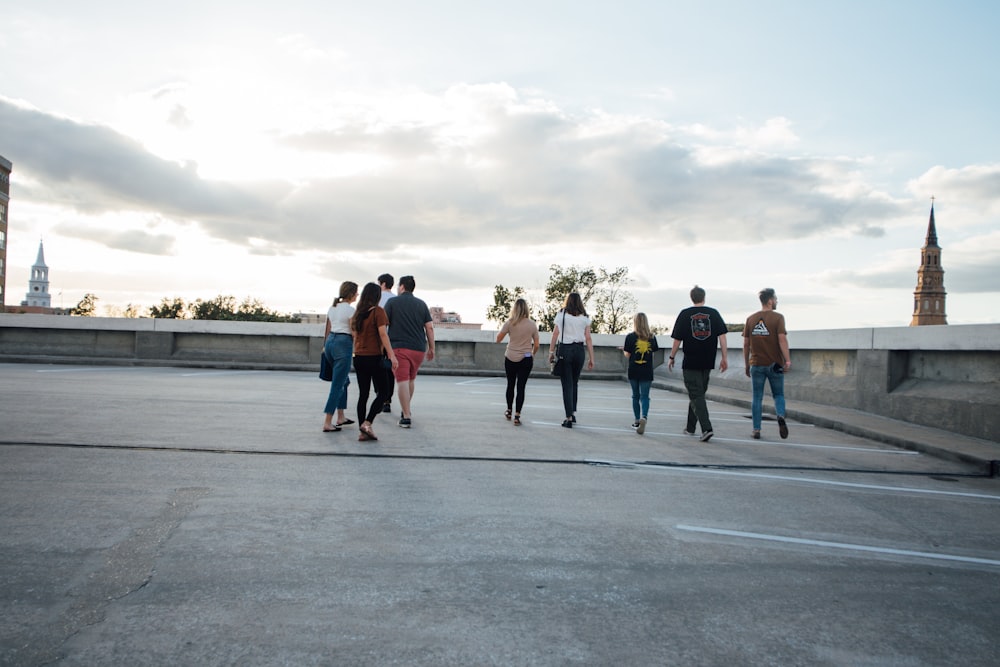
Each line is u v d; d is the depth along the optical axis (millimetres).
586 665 2836
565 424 9562
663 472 6727
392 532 4449
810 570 4113
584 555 4176
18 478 5359
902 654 3080
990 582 4059
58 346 20328
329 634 3008
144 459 6203
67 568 3621
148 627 3006
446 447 7520
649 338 9383
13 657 2709
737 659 2951
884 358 10930
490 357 21125
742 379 16281
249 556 3906
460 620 3199
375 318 7766
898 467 7594
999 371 8961
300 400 11258
